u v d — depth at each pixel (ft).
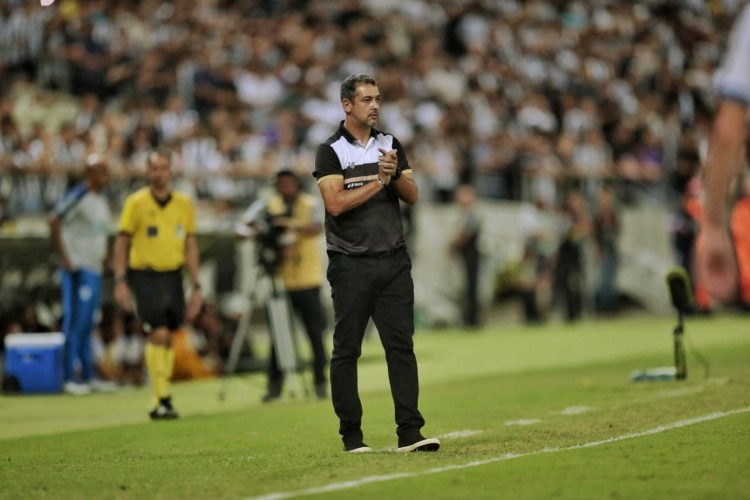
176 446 96.84
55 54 255.09
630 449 80.48
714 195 50.96
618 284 282.97
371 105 83.25
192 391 155.74
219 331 178.29
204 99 257.14
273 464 81.25
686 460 74.74
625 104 327.06
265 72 270.26
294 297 140.67
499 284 267.39
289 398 143.43
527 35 328.29
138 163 216.95
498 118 290.97
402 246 83.61
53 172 200.44
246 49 274.36
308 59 278.46
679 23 353.72
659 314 284.61
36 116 233.14
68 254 153.48
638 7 354.74
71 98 249.14
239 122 236.02
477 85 299.17
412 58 299.38
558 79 321.52
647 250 289.53
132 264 124.47
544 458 77.51
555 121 310.65
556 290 267.39
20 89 237.04
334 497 65.82
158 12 273.13
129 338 171.83
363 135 83.92
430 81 294.05
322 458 82.17
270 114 265.13
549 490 65.98
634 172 289.53
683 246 259.39
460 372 166.30
